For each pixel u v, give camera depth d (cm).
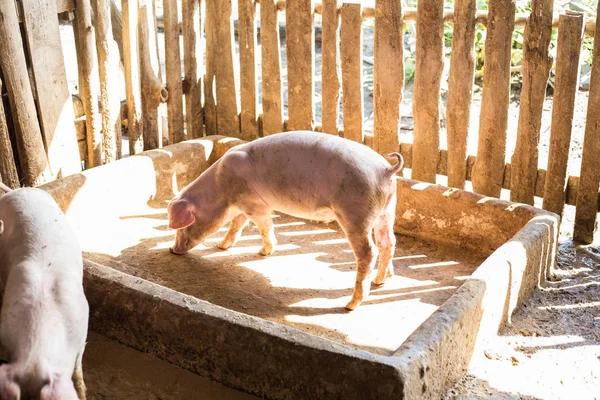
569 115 328
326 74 371
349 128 375
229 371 260
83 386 242
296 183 297
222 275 321
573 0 499
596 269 326
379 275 313
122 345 279
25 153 354
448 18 343
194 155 386
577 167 395
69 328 228
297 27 373
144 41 386
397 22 349
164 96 395
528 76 332
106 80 377
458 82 346
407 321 292
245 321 257
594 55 320
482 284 273
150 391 261
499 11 330
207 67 405
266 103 395
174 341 268
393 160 369
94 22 369
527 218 324
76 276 241
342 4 357
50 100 359
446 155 360
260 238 351
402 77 356
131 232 350
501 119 342
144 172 367
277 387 253
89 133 382
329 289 312
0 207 255
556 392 260
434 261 333
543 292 311
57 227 247
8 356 222
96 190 351
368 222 289
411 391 238
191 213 319
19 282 231
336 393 243
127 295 274
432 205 344
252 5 381
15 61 343
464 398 256
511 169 347
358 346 279
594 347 281
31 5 344
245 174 308
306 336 250
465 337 264
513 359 274
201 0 400
